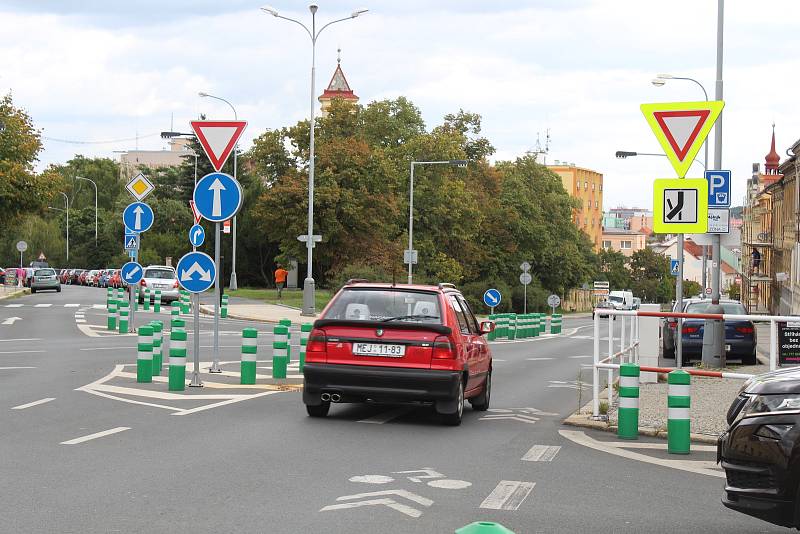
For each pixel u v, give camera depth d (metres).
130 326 33.66
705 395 15.88
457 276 77.62
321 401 12.84
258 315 46.09
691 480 9.27
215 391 15.63
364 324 12.71
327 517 7.22
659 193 13.93
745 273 111.00
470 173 90.50
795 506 6.45
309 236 45.47
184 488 8.19
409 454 10.28
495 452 10.63
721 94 24.11
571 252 100.00
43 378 17.30
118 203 112.94
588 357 28.27
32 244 109.12
